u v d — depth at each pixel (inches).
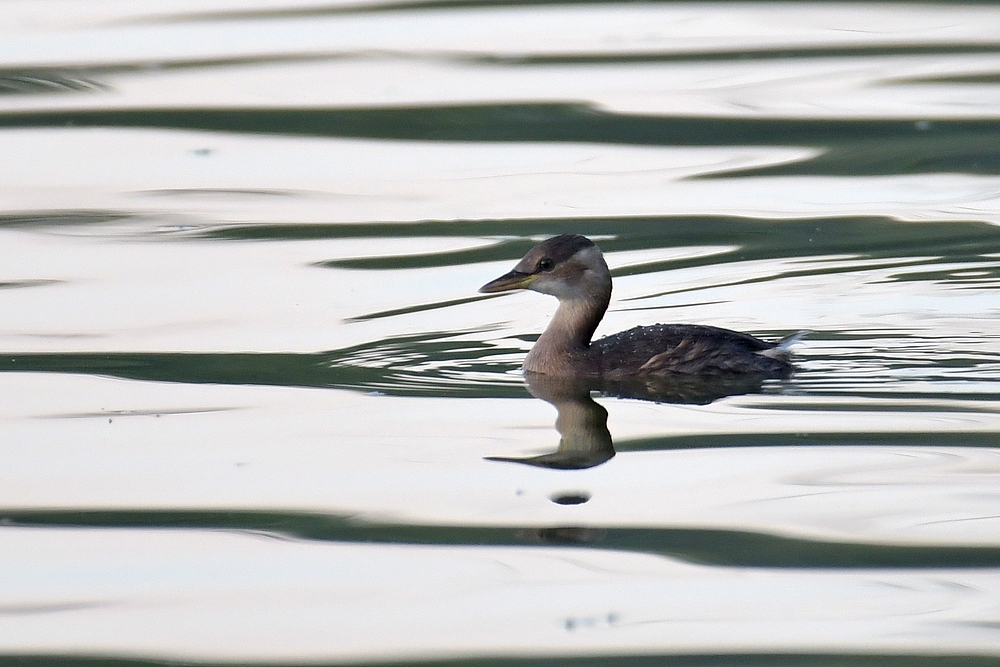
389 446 510.6
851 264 699.4
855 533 439.5
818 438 506.9
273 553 439.5
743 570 422.0
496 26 1072.2
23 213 780.6
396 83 954.1
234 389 563.8
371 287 684.7
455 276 699.4
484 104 916.0
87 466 497.0
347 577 423.8
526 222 765.3
